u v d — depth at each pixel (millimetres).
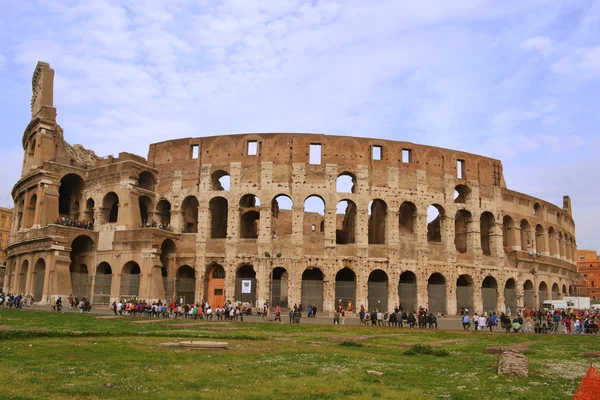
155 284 73188
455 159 86375
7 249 93750
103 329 41031
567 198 119750
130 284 75562
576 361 31094
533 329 61062
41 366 22641
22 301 74812
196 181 81188
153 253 74562
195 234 79125
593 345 42250
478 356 32000
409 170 82188
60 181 85375
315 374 22969
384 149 81812
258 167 79500
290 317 59969
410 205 84250
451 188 84500
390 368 25609
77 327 42031
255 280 76375
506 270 87938
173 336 38000
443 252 81625
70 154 91438
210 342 31828
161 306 63281
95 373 21281
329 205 78125
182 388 19000
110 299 76375
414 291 79125
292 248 76375
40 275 79500
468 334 49125
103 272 80688
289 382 20828
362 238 77875
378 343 38500
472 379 22953
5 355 25484
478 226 85688
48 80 90562
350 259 77000
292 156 79375
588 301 91562
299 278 75500
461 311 79312
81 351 27719
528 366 25953
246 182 79312
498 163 91125
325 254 76688
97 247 80125
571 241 117625
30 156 91438
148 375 21219
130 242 76438
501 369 24578
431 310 79312
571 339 47750
